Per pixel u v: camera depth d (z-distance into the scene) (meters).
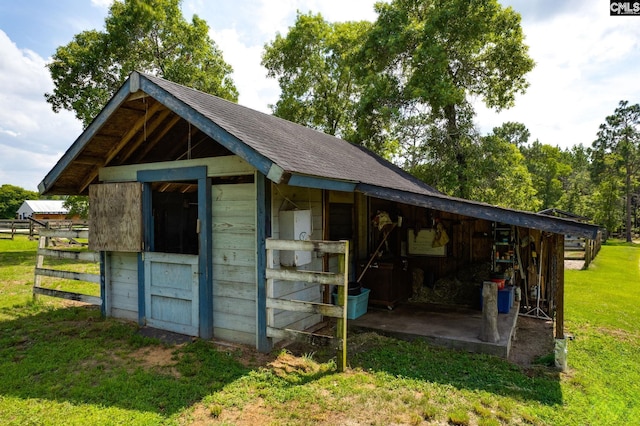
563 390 4.02
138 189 5.75
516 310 6.73
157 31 16.77
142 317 5.82
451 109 15.48
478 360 4.79
